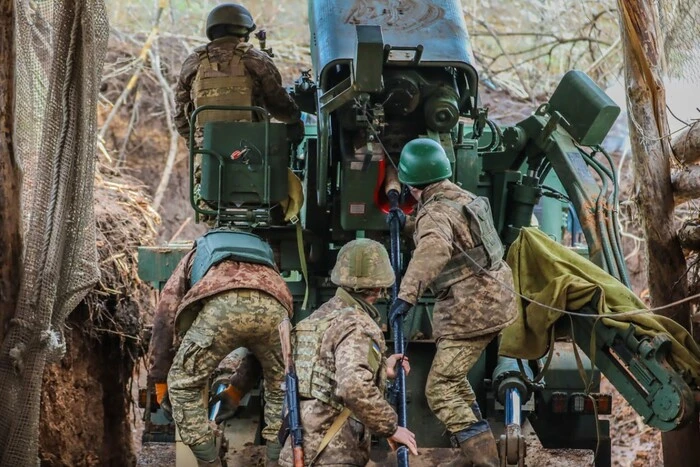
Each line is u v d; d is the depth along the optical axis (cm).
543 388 1358
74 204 1248
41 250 1223
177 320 1217
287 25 2998
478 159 1412
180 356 1195
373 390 959
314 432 991
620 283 1256
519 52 2862
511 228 1453
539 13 2997
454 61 1332
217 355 1198
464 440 1157
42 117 1334
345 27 1362
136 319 1841
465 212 1159
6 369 1197
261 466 1268
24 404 1203
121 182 2059
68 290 1248
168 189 2778
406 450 989
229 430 1348
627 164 2673
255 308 1193
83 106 1247
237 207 1388
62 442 1672
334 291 1417
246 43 1468
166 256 1447
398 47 1327
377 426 962
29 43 1310
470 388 1202
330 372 994
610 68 2898
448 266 1167
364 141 1306
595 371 1371
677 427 1140
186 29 2959
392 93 1315
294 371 1003
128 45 2886
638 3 1391
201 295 1191
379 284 1027
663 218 1421
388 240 1373
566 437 1375
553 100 1431
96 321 1775
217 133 1379
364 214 1327
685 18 1362
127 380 1862
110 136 2800
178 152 2814
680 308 1421
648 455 2080
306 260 1452
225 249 1238
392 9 1388
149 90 2856
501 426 1333
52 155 1238
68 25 1238
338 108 1314
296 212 1394
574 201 1390
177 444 1262
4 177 1195
